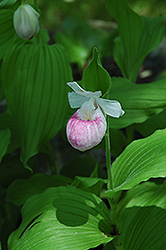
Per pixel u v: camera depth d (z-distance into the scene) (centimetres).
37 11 97
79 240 87
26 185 102
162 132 88
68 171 109
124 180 87
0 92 108
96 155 121
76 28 149
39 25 98
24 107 97
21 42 98
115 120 95
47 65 97
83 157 111
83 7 243
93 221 90
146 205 93
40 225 89
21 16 93
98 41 146
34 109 96
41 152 108
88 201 91
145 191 95
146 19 108
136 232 91
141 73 153
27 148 96
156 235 89
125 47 104
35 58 97
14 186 102
